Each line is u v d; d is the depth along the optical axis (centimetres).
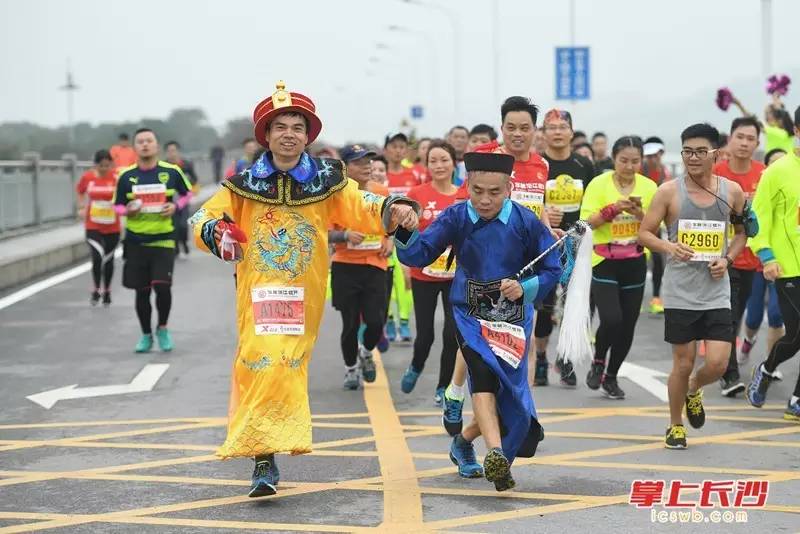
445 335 1280
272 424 897
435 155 1352
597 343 1366
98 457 1081
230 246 879
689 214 1081
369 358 1407
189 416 1265
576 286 965
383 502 920
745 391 1392
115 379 1484
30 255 2656
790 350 1255
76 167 3812
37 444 1138
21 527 861
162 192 1658
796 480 985
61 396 1379
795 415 1230
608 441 1137
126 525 865
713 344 1084
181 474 1016
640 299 1345
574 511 891
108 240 2216
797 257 1235
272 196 913
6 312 2123
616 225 1326
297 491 955
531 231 918
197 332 1881
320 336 1870
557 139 1374
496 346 900
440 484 975
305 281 918
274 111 902
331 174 926
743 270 1409
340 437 1159
